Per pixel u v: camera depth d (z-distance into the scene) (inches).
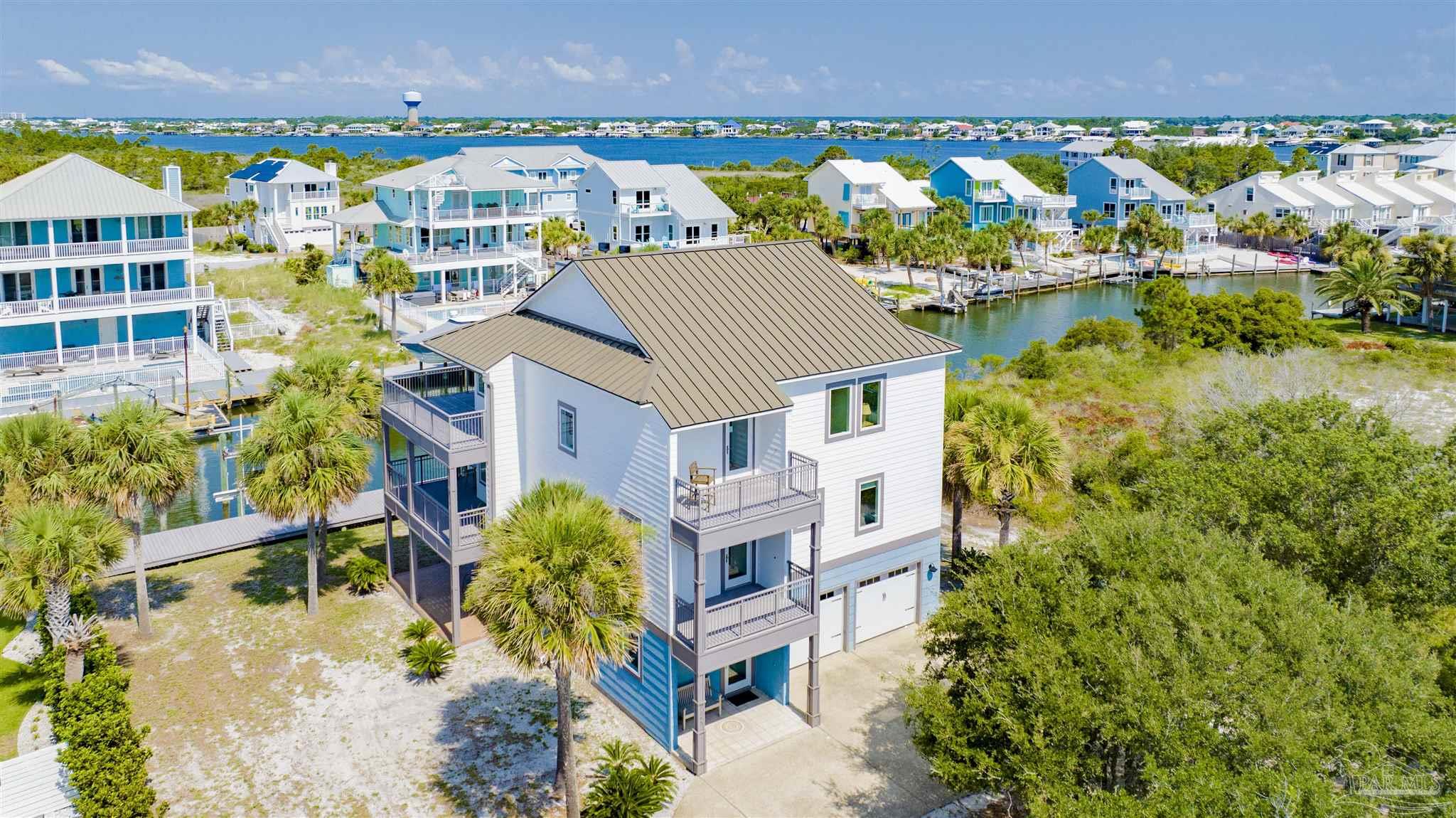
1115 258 4532.5
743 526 890.7
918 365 1104.8
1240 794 586.9
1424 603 860.6
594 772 896.3
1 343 2223.2
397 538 1423.5
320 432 1124.5
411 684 1038.4
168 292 2322.8
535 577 711.1
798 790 880.9
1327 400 1058.7
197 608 1197.7
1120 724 658.8
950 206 4731.8
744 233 4741.6
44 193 2208.4
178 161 6043.3
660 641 929.5
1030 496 1132.5
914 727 970.1
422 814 840.3
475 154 4488.2
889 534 1129.4
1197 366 2231.8
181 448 1122.0
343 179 5974.4
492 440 1100.5
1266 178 5098.4
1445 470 946.7
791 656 1067.9
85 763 808.9
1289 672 677.9
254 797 856.3
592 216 4121.6
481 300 3110.2
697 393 916.6
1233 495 930.7
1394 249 4409.5
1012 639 736.3
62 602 956.6
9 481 1029.8
